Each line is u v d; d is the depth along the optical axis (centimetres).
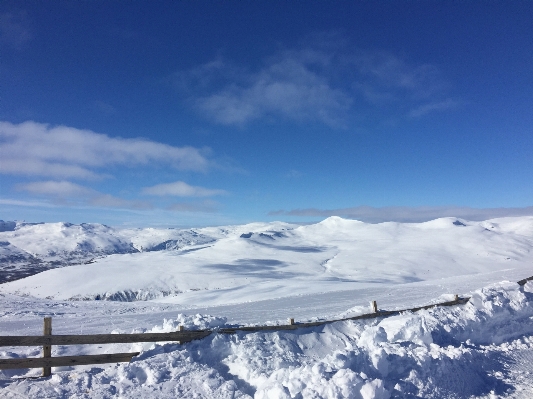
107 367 723
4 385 618
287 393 615
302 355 892
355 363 745
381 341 945
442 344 996
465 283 2544
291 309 1780
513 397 753
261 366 776
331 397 615
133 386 655
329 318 1170
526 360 983
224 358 816
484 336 1135
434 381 769
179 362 743
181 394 651
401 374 776
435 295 2030
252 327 940
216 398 649
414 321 1052
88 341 710
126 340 750
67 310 1978
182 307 2184
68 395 603
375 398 642
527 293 1410
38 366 659
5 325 1433
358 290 2484
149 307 2212
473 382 817
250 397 666
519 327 1223
